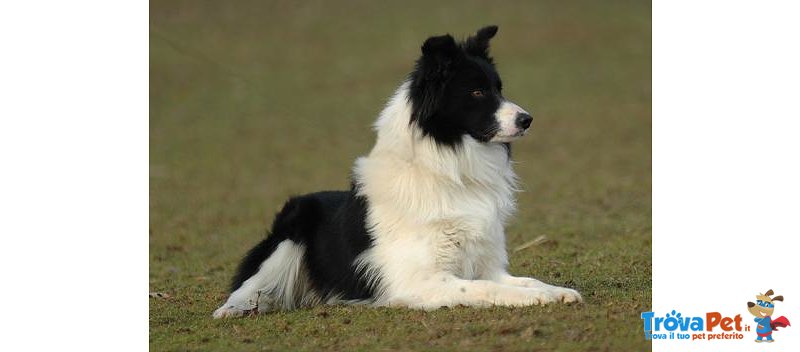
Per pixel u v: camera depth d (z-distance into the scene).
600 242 14.41
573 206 18.98
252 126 30.17
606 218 17.25
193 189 22.19
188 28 39.75
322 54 39.38
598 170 24.02
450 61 9.35
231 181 23.22
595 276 11.21
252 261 10.24
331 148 27.64
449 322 8.37
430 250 9.19
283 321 9.09
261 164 25.38
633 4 47.19
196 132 29.02
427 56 9.35
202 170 24.56
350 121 31.05
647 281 10.56
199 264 14.06
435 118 9.35
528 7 46.59
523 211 18.55
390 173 9.42
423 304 8.96
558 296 8.84
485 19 44.50
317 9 44.84
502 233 9.77
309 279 10.07
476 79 9.41
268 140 28.45
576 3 47.12
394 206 9.29
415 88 9.41
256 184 22.88
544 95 34.75
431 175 9.32
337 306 9.52
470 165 9.44
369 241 9.36
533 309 8.59
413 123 9.38
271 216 18.89
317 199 10.24
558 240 14.76
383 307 9.12
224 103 32.31
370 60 38.94
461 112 9.38
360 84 35.59
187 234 17.08
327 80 36.06
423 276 9.14
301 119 31.05
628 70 37.88
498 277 9.62
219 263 14.14
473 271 9.54
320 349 8.04
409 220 9.23
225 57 37.31
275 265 9.89
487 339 7.86
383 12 45.19
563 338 7.80
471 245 9.38
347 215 9.66
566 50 40.50
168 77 34.03
